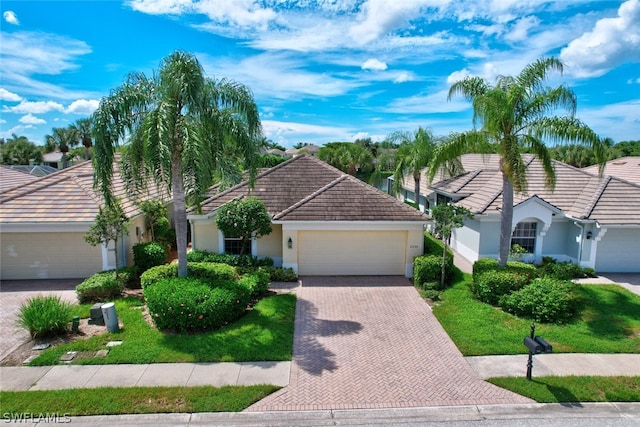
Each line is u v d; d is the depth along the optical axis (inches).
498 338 453.7
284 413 323.9
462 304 553.0
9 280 653.3
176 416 315.9
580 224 708.0
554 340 451.2
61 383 356.2
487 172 927.7
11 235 646.5
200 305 449.4
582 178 815.7
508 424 316.5
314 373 381.7
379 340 453.1
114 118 493.0
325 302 568.1
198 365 389.7
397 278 680.4
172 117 487.5
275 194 750.5
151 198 867.4
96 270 661.9
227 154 567.8
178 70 486.6
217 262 681.6
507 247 596.1
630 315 519.5
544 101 551.5
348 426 311.6
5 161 2188.7
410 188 1259.2
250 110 544.1
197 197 502.9
